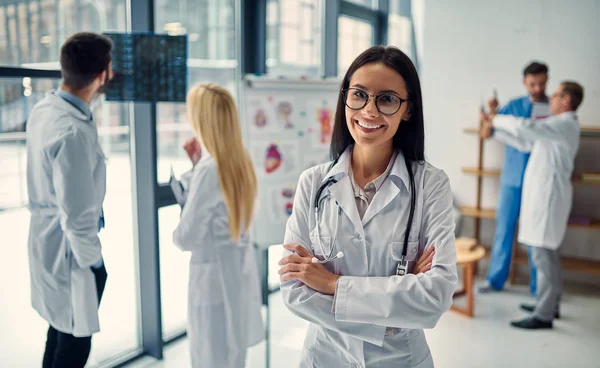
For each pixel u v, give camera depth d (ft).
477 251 11.60
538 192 10.85
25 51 8.01
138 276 9.39
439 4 14.35
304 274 3.79
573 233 13.69
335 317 3.69
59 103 5.76
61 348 6.23
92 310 6.10
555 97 11.17
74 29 8.71
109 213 13.25
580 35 12.96
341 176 4.03
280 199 8.86
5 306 10.66
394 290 3.57
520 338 10.51
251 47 11.34
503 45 13.78
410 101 3.72
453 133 14.62
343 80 3.91
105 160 6.31
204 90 6.65
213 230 6.73
